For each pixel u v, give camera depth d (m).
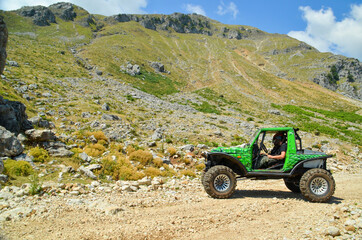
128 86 56.28
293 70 164.75
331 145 27.58
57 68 50.88
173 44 173.25
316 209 6.09
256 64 170.12
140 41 148.25
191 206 6.60
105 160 11.41
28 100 25.14
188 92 75.69
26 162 9.28
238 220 5.46
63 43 113.06
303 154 7.41
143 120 27.58
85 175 9.77
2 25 14.03
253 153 7.70
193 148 18.17
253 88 90.31
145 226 5.00
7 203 6.09
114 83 53.31
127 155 14.82
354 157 23.42
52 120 20.64
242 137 24.92
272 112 57.19
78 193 7.52
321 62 174.88
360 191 8.55
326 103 86.62
